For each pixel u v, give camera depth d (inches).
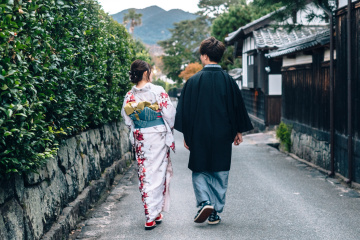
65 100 147.5
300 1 323.0
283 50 395.5
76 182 173.5
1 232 97.8
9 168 102.7
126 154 327.3
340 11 257.4
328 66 296.4
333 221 160.2
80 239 145.8
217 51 153.3
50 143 131.5
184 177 266.7
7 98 96.4
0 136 92.4
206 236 143.5
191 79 153.6
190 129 151.5
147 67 158.1
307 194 210.5
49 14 136.7
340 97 263.4
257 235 143.5
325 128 300.8
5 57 96.0
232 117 151.1
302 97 371.6
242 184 238.8
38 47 125.9
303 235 143.2
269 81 635.5
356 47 232.1
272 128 637.9
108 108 242.8
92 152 208.8
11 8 98.3
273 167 308.8
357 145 229.6
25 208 115.4
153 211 153.9
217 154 149.5
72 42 166.9
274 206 184.5
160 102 154.9
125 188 237.1
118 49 294.2
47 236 128.0
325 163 295.7
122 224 163.0
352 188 228.2
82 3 197.8
